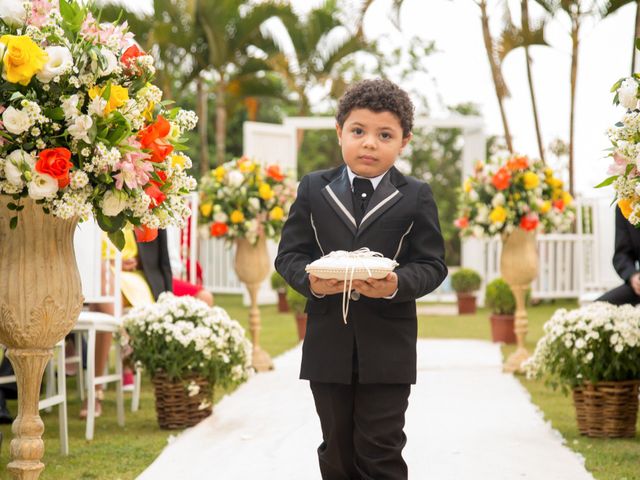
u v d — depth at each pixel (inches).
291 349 343.3
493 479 144.4
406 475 114.6
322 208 116.0
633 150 119.2
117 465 156.2
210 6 642.8
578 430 182.4
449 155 1063.0
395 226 113.7
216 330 191.6
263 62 685.3
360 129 113.9
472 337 388.8
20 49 95.3
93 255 183.3
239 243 284.8
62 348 165.0
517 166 265.4
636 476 145.1
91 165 99.6
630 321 172.2
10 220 102.1
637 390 175.6
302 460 157.9
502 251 276.8
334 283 107.0
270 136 564.1
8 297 102.5
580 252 311.6
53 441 177.6
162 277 236.7
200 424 190.9
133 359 189.0
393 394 113.2
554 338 178.1
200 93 730.8
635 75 123.0
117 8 621.0
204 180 288.0
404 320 114.0
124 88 102.0
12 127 95.2
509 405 217.0
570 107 565.0
